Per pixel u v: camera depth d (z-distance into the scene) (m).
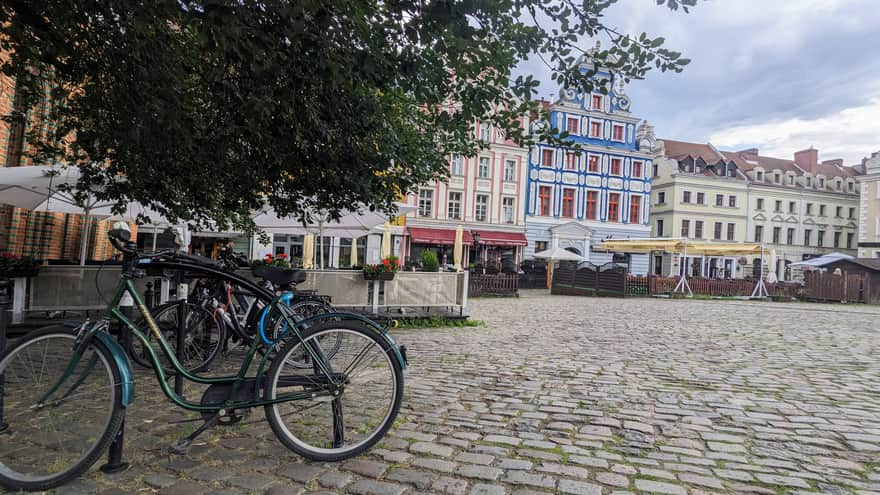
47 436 2.70
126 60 3.91
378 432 3.01
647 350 7.34
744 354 7.18
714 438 3.55
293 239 27.48
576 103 37.84
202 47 3.30
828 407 4.42
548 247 36.84
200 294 4.92
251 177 5.24
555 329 9.74
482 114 4.13
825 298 23.00
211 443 3.16
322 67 3.16
